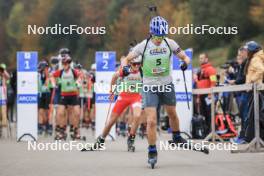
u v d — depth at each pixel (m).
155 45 18.86
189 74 31.72
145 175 16.81
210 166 18.69
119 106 24.69
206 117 30.69
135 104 24.53
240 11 93.19
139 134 34.72
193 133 30.91
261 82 25.27
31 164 19.84
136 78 24.59
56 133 32.44
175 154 22.59
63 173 17.45
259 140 22.84
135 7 109.69
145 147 26.77
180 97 31.83
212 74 31.52
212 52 93.56
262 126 23.19
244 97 25.14
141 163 19.92
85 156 22.50
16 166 19.31
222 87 26.20
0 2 169.88
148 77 18.91
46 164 19.81
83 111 44.91
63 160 21.06
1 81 34.62
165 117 36.50
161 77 18.92
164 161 20.30
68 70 32.06
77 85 32.09
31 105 31.80
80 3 135.00
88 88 39.94
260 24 91.50
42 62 37.94
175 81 31.77
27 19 148.62
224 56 89.50
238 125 32.22
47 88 37.44
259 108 23.16
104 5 126.12
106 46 110.00
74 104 32.25
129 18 106.81
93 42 118.81
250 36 93.50
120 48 105.75
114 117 24.66
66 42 135.50
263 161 19.75
